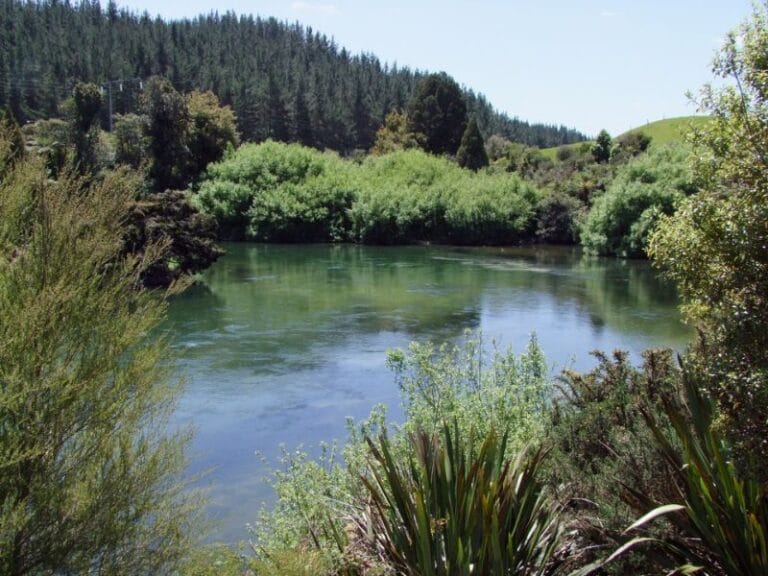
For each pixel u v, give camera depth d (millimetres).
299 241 56312
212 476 11516
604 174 60906
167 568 5207
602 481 5363
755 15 4664
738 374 4141
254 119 94625
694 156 4941
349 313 25734
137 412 5289
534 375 8781
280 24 166375
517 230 56156
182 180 60125
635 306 27562
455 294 30281
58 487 4754
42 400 4785
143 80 95938
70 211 5293
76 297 5066
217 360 18938
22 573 4500
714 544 4234
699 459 4391
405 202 55531
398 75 140000
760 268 4250
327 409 15016
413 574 4484
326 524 6113
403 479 5441
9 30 105750
